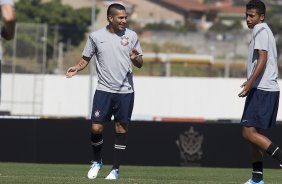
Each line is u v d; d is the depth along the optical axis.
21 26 112.25
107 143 53.56
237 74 165.88
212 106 121.25
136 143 54.56
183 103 122.06
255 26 27.30
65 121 54.88
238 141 54.41
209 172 44.84
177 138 54.75
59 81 124.00
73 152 54.78
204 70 166.25
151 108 122.38
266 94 27.20
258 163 28.31
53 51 164.38
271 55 27.33
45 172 39.03
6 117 56.59
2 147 55.19
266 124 27.34
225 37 181.75
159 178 33.78
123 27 31.56
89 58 32.12
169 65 159.50
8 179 29.45
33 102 114.88
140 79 122.62
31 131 55.06
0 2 19.58
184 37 195.00
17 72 113.88
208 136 54.69
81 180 29.50
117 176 31.88
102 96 31.83
